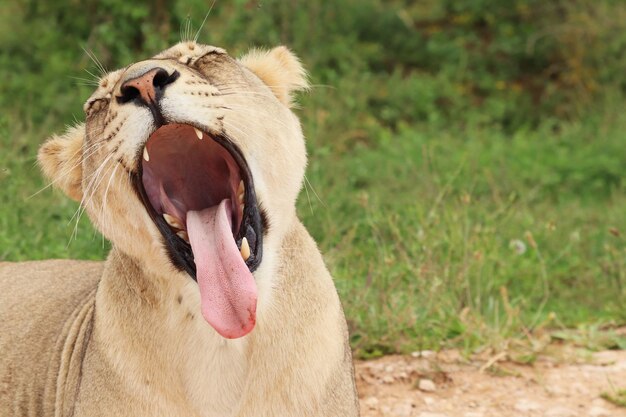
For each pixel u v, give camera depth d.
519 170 16.62
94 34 17.06
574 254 12.84
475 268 10.86
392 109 19.61
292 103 7.55
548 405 8.73
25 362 7.73
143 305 6.40
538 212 14.41
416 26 23.00
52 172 7.02
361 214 12.56
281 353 6.34
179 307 6.36
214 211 6.54
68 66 16.88
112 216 6.40
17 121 14.37
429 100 19.81
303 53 19.42
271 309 6.32
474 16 22.86
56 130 15.41
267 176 6.50
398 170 15.99
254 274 6.29
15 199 10.71
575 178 16.66
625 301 11.29
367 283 10.08
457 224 11.11
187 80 6.12
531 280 11.77
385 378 9.27
